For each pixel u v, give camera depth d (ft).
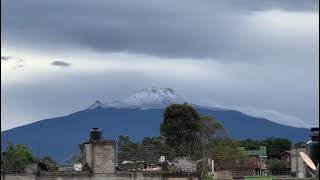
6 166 302.66
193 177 308.40
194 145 627.46
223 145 623.36
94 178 291.38
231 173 459.73
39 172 292.20
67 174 291.38
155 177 300.40
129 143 481.46
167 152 538.06
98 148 292.81
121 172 295.28
